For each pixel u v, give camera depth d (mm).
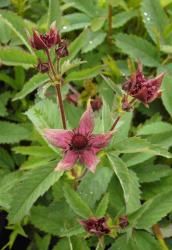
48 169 223
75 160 209
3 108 287
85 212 230
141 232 247
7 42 302
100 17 312
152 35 313
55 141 211
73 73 240
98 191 248
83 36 242
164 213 239
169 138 267
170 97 276
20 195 222
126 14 324
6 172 280
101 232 221
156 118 285
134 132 286
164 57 321
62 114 231
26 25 292
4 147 306
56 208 257
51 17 240
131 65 299
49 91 288
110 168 251
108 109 237
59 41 213
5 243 292
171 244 269
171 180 268
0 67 327
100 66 243
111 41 326
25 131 275
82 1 323
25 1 329
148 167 268
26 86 246
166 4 328
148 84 213
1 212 292
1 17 269
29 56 232
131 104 223
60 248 248
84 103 301
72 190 231
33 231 284
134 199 230
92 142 211
